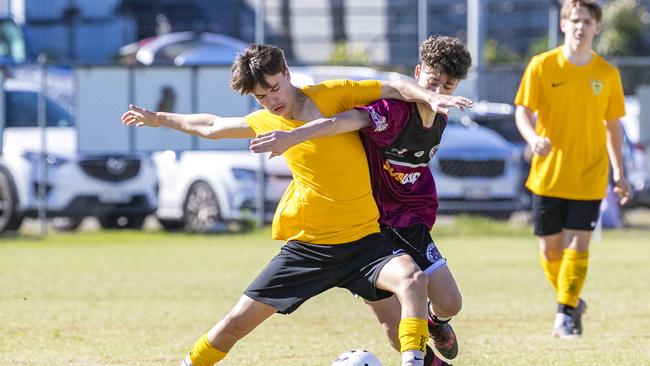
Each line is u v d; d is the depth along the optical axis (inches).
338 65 2444.6
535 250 2020.2
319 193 715.4
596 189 1088.8
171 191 2281.0
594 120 1090.7
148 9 4175.7
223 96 2212.1
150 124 774.5
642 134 2434.8
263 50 701.3
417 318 682.2
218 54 2874.0
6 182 2165.4
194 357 735.7
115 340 1069.8
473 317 1226.6
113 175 2206.0
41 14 3966.5
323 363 935.7
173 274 1647.4
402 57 3897.6
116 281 1562.5
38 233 2268.7
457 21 3937.0
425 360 756.6
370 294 714.8
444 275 764.0
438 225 2410.2
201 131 763.4
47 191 2164.1
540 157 1095.0
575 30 1086.4
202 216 2235.5
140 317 1227.2
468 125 2477.9
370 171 758.5
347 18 3981.3
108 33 4028.1
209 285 1519.4
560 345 1026.7
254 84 698.2
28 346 1033.5
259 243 2106.3
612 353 975.0
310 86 728.3
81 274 1643.7
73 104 2285.9
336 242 716.0
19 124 2262.6
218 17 4185.5
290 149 721.0
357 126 705.0
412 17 3924.7
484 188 2361.0
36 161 2169.0
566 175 1091.3
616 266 1760.6
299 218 722.8
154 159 2273.6
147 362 944.3
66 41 3983.8
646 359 941.8
